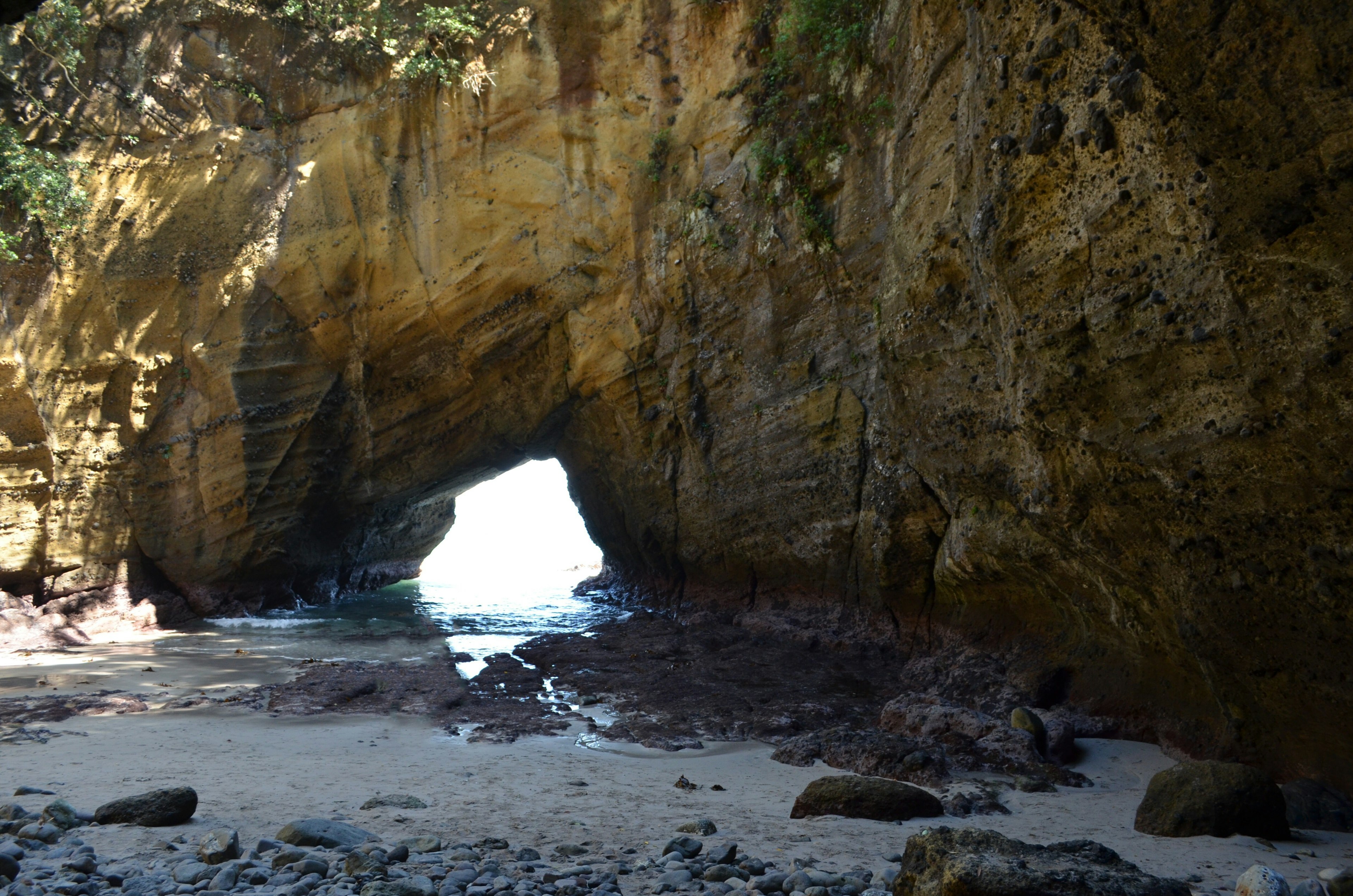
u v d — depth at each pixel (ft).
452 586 74.84
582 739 26.32
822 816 17.88
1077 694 27.40
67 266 50.03
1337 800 17.53
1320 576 16.25
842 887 12.44
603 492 58.80
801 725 27.48
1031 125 20.59
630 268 49.16
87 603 50.67
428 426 56.29
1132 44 16.58
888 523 35.68
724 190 45.06
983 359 26.89
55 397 49.85
